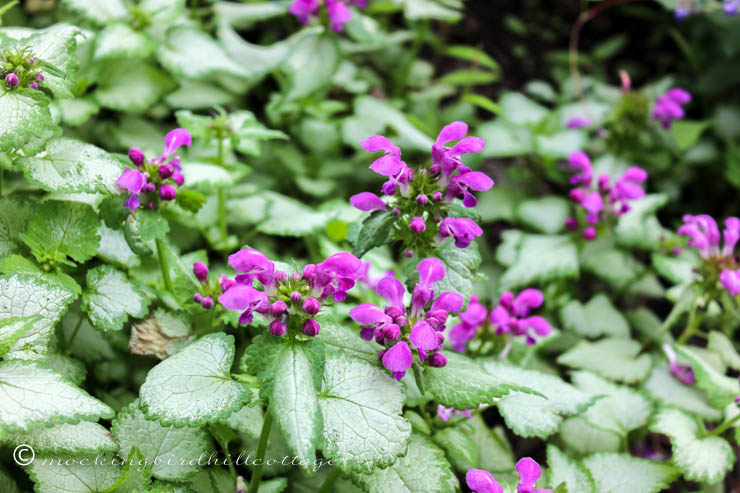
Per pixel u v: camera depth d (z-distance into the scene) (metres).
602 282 0.97
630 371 0.74
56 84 0.61
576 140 0.93
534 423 0.63
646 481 0.65
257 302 0.56
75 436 0.58
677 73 1.34
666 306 0.97
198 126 0.71
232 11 0.95
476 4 1.43
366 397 0.57
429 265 0.58
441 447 0.62
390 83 1.17
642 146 1.02
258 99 1.04
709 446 0.66
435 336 0.56
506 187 0.99
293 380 0.55
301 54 0.87
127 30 0.76
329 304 0.57
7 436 0.57
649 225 0.84
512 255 0.84
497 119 0.99
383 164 0.59
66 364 0.62
